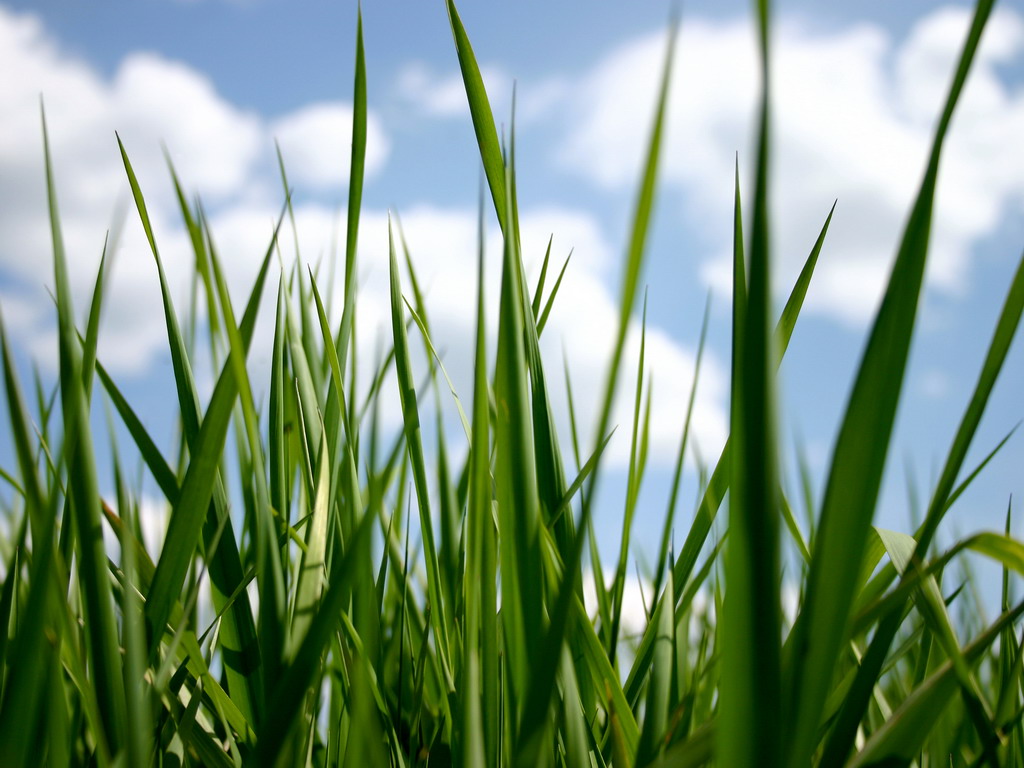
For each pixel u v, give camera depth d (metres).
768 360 0.17
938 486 0.21
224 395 0.26
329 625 0.22
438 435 0.39
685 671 0.38
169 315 0.29
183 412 0.29
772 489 0.17
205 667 0.29
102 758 0.23
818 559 0.18
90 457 0.24
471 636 0.22
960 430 0.20
